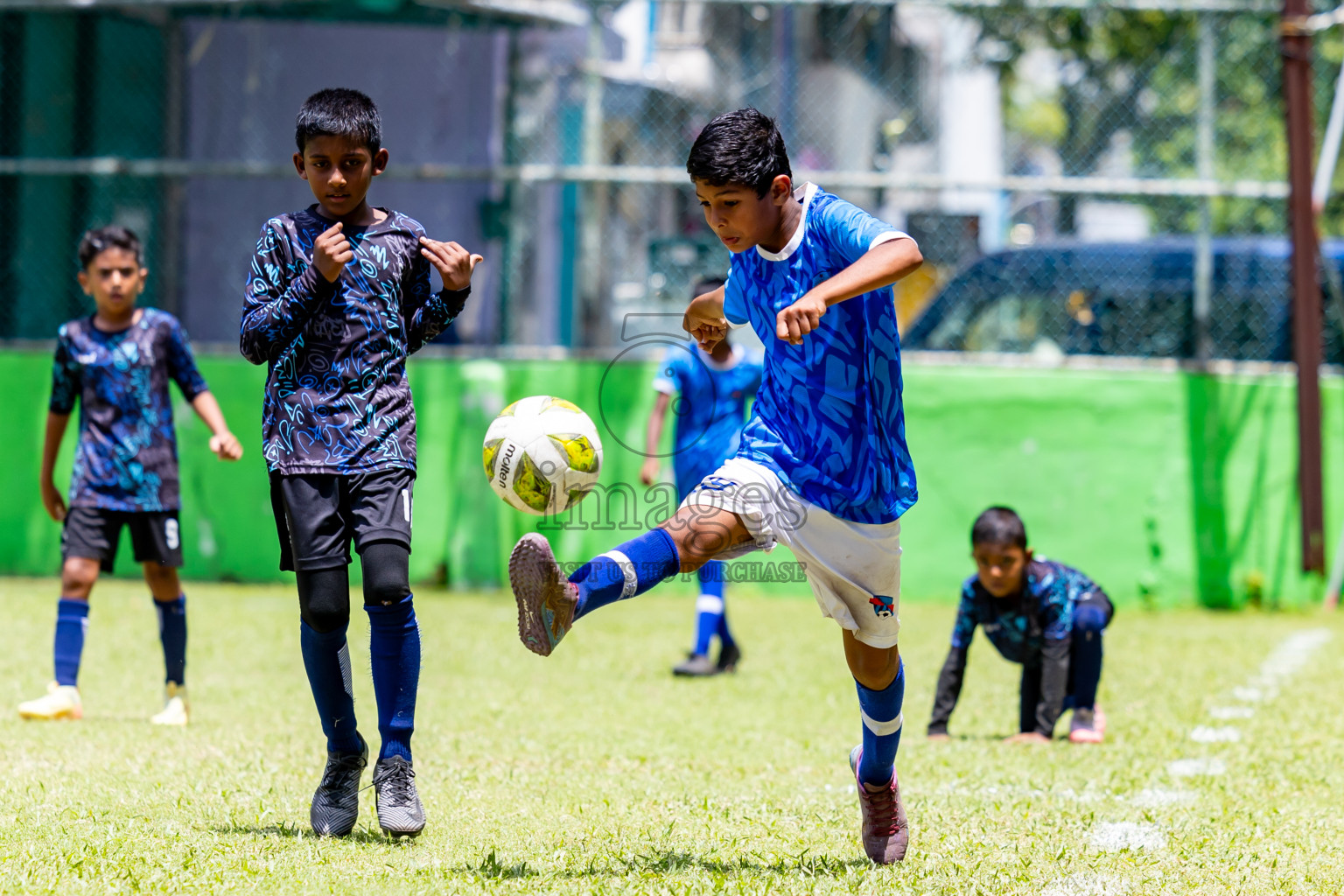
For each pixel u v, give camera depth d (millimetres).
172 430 18828
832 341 10461
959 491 33406
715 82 34438
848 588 10703
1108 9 33531
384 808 11297
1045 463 33375
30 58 35969
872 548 10617
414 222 12102
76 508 18438
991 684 22797
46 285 35312
